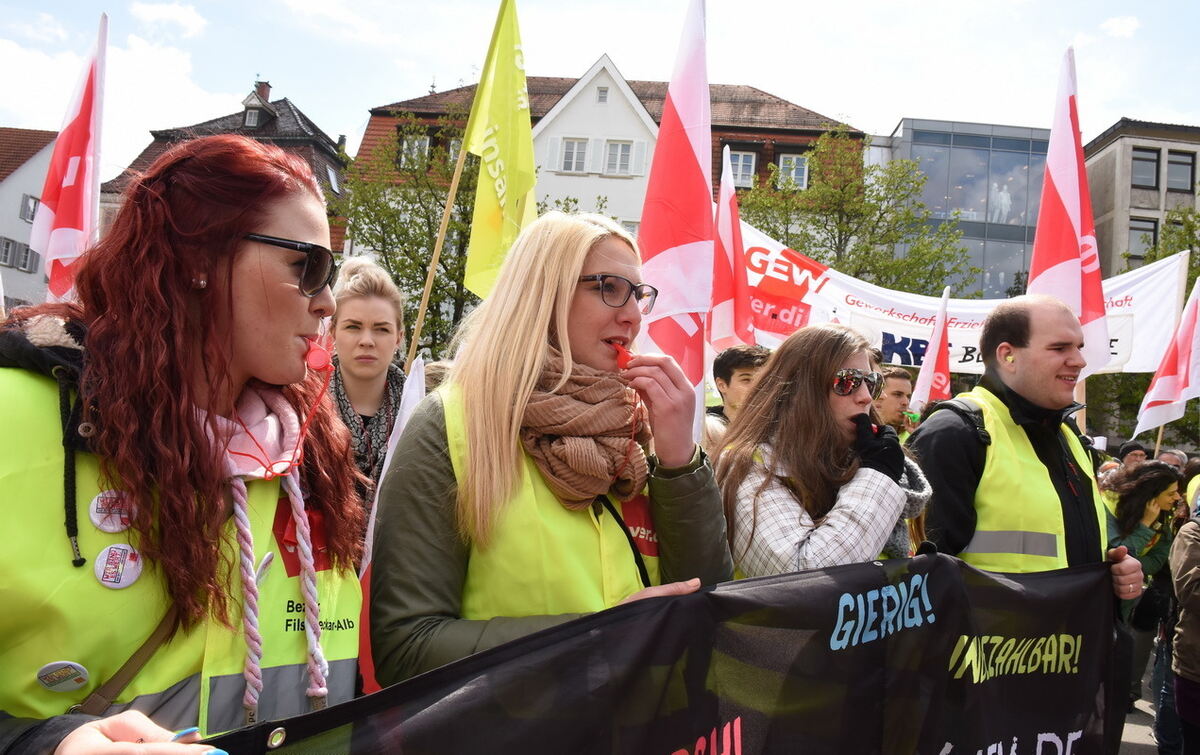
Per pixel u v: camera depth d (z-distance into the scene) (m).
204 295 1.10
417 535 1.41
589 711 1.21
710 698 1.39
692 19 2.92
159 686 1.04
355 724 0.98
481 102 3.25
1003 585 2.03
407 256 18.52
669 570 1.58
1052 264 3.95
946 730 1.86
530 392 1.45
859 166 19.89
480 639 1.29
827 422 2.16
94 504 1.00
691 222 2.83
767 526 2.01
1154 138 32.69
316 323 1.20
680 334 2.79
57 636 0.96
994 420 2.66
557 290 1.54
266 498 1.20
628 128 27.78
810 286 6.51
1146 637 5.24
